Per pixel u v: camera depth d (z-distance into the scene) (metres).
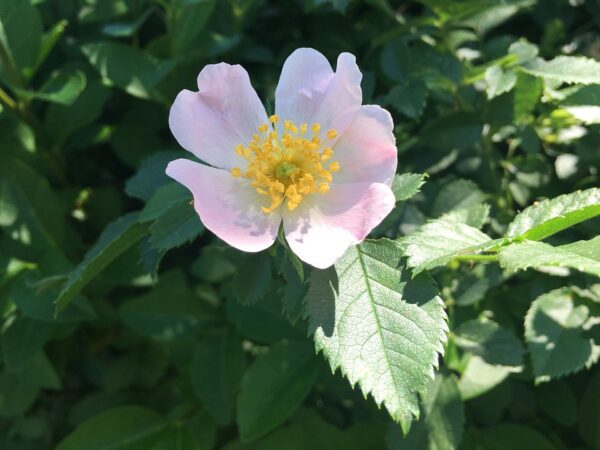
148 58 0.14
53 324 0.14
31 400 0.15
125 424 0.15
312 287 0.09
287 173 0.09
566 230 0.12
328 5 0.16
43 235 0.14
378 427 0.14
